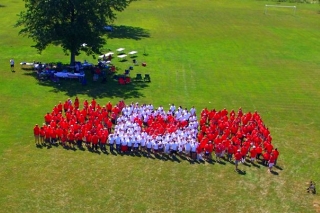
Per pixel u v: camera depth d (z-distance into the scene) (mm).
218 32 110625
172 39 101312
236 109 61156
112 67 75250
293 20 130500
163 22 120500
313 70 81500
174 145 47062
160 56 86438
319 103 64938
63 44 72938
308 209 39375
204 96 65438
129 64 80000
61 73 69375
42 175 42500
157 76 73875
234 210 38688
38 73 70688
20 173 42688
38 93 63562
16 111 56750
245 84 71938
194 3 153750
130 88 67500
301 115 60312
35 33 71438
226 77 75188
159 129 49469
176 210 38188
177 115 54625
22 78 69875
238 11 142000
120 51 87375
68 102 56688
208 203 39469
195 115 56469
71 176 42562
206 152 46938
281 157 48625
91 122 50281
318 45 101188
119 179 42469
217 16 132250
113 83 69500
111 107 56500
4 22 109562
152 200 39438
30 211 37031
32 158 45531
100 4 73688
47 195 39375
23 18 73562
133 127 50000
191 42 99188
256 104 63406
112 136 47750
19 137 49812
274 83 73188
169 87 68625
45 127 48750
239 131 50938
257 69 80812
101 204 38438
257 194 41312
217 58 87062
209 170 45062
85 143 49250
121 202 38875
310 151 50375
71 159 45781
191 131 49781
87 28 72125
